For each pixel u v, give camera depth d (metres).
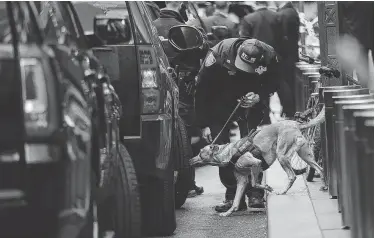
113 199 11.03
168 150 12.89
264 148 15.66
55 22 10.46
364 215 9.40
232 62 15.95
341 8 13.86
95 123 9.57
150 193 13.09
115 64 12.64
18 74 7.62
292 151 15.97
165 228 13.30
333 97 14.09
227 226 14.62
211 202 17.09
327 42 18.92
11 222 7.55
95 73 10.30
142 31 12.73
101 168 10.06
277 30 25.41
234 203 15.52
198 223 14.91
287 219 14.17
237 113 16.50
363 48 13.49
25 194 7.54
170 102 13.19
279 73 16.22
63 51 8.47
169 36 16.31
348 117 10.69
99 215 10.93
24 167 7.55
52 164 7.57
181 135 15.77
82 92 8.77
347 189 11.44
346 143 11.02
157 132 12.66
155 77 12.68
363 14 13.27
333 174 15.26
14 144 7.57
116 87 12.64
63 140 7.67
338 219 13.55
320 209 14.48
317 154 17.41
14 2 8.10
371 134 8.95
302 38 26.69
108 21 11.35
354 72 16.42
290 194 16.34
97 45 11.53
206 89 16.33
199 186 18.95
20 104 7.59
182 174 15.77
